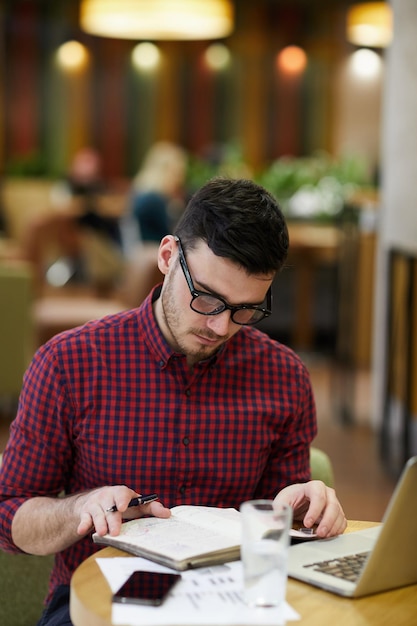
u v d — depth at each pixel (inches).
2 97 553.6
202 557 71.9
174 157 347.9
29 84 555.8
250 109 572.1
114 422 86.0
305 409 92.7
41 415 85.4
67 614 82.2
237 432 88.4
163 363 86.2
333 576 71.9
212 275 78.8
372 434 251.1
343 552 77.0
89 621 64.9
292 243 327.9
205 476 87.7
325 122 566.3
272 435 90.2
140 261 257.0
